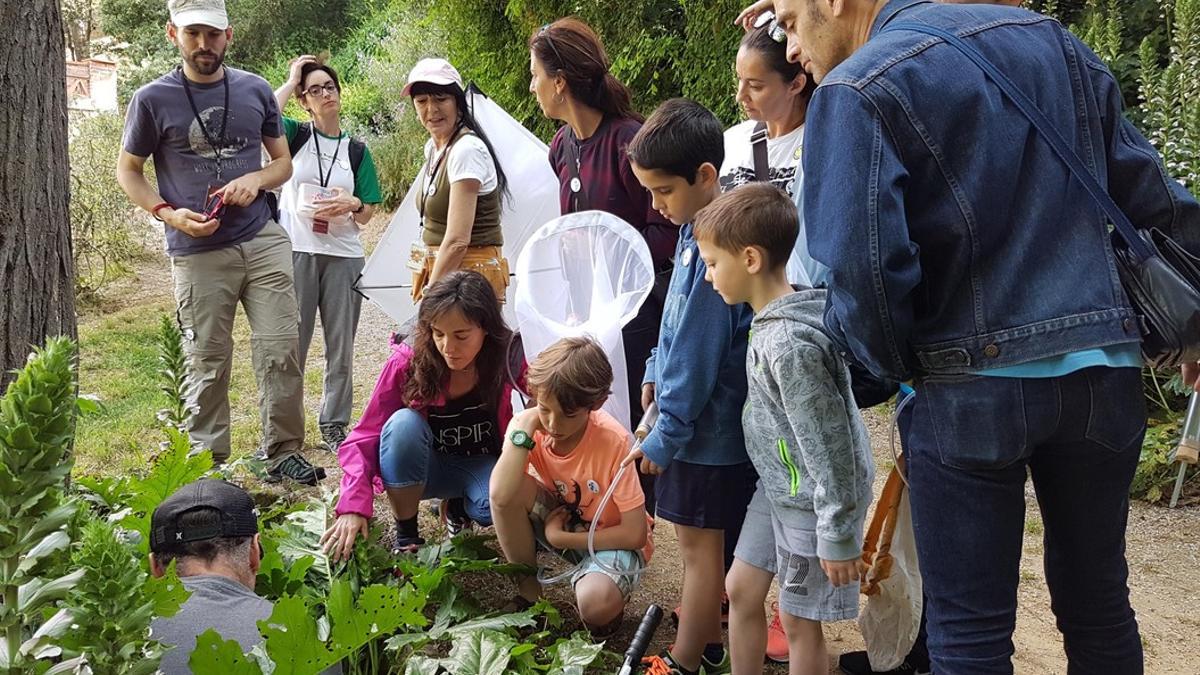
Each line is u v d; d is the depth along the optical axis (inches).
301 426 179.3
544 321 126.3
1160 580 140.9
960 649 72.1
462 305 123.4
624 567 116.0
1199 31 191.5
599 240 127.9
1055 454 72.1
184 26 163.3
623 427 120.6
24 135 99.6
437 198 154.6
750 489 105.5
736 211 88.1
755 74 113.9
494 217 155.9
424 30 539.5
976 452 68.9
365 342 294.0
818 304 87.2
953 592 72.5
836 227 66.7
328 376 199.5
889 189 65.7
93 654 55.2
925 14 72.5
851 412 88.5
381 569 125.0
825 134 68.6
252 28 895.7
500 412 132.3
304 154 196.4
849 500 84.8
